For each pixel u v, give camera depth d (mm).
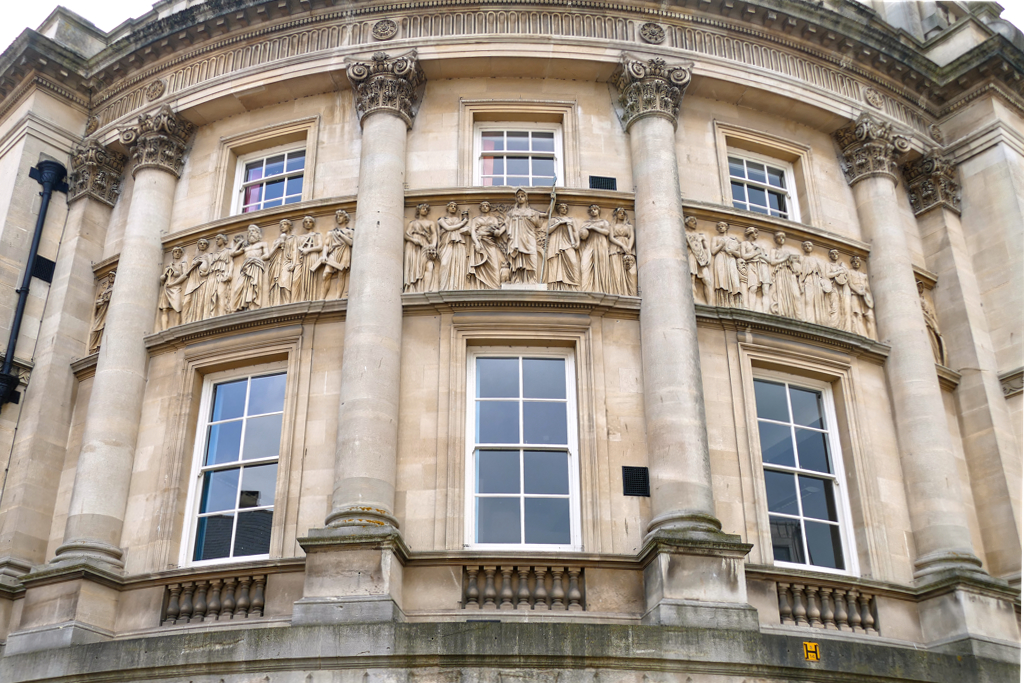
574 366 19641
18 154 23484
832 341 20844
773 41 23422
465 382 19188
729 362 19969
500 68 22234
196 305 21141
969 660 16469
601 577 17297
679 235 20172
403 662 14852
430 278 20062
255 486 19266
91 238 23188
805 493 20000
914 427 20547
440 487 18078
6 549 19641
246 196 23016
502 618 16750
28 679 16328
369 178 20562
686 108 22797
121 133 23234
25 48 23797
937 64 25609
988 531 21016
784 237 21906
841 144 23969
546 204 20906
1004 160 23812
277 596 17375
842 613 18172
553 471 18781
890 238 22547
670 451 18031
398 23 22391
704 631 15320
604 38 22297
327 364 19516
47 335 22016
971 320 22812
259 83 22516
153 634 17672
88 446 19578
